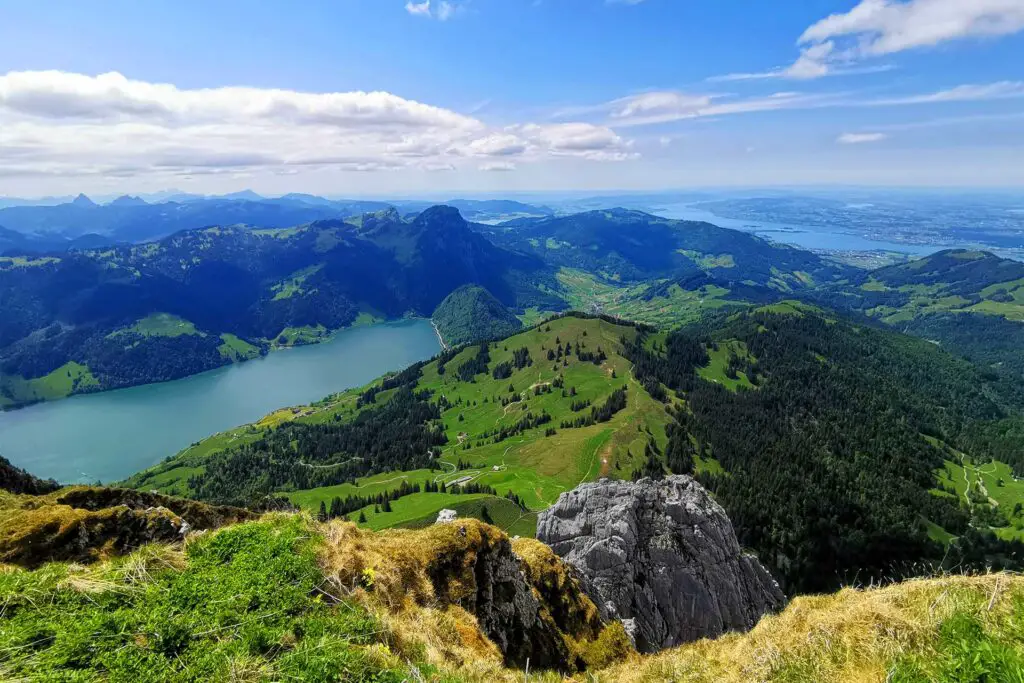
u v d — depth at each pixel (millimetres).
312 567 18922
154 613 14789
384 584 20609
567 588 35906
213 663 13195
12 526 20250
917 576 16891
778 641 15633
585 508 76812
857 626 13734
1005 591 13070
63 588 15312
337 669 13805
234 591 16703
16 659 12391
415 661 16578
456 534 26875
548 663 27609
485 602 25734
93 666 12625
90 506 26734
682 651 20078
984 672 10219
